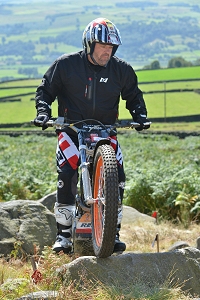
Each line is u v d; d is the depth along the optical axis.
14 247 8.27
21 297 5.32
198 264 6.02
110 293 5.40
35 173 18.08
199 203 12.51
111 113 6.82
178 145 45.12
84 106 6.70
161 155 29.19
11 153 31.62
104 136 6.38
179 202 12.62
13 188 15.80
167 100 146.50
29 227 8.82
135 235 10.07
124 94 7.01
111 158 5.66
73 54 6.74
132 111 6.96
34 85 189.38
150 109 135.00
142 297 5.37
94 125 6.58
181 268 5.94
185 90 157.88
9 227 8.78
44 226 8.93
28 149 36.22
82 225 6.36
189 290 5.87
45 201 11.52
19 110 145.00
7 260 8.24
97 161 5.95
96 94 6.70
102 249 5.67
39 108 6.69
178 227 11.88
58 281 5.72
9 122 126.38
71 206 6.65
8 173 18.09
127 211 11.91
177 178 13.97
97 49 6.54
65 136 6.67
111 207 5.48
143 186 13.93
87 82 6.68
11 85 194.00
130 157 26.52
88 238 6.38
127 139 53.94
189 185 13.49
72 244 6.74
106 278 5.70
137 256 5.93
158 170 15.88
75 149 6.59
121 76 6.80
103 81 6.71
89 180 6.00
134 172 15.95
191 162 22.58
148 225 11.02
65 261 6.46
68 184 6.57
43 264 6.46
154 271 5.85
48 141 50.66
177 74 184.25
